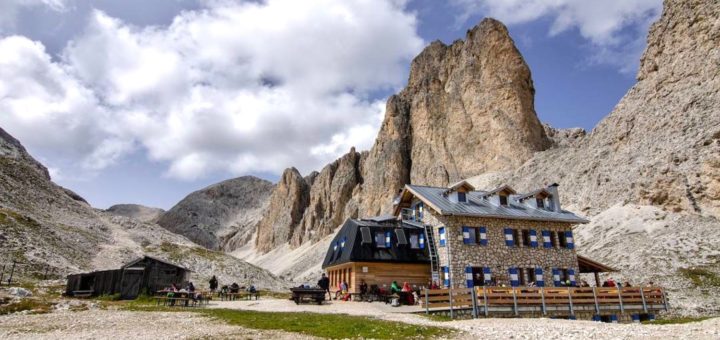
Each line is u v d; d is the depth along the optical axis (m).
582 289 32.06
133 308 32.81
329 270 48.91
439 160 167.62
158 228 130.50
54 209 106.44
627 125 98.38
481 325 22.36
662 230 63.31
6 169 109.81
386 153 189.12
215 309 31.67
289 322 21.95
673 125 85.25
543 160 128.12
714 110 78.75
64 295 46.16
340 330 19.12
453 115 172.75
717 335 17.81
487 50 172.75
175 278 51.25
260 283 94.81
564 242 42.28
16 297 33.22
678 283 47.00
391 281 39.78
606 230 71.50
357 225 41.91
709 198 65.88
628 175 84.00
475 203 42.81
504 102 159.12
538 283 39.72
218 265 98.94
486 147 156.38
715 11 93.38
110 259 86.56
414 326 20.50
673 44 100.62
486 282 38.16
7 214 78.69
